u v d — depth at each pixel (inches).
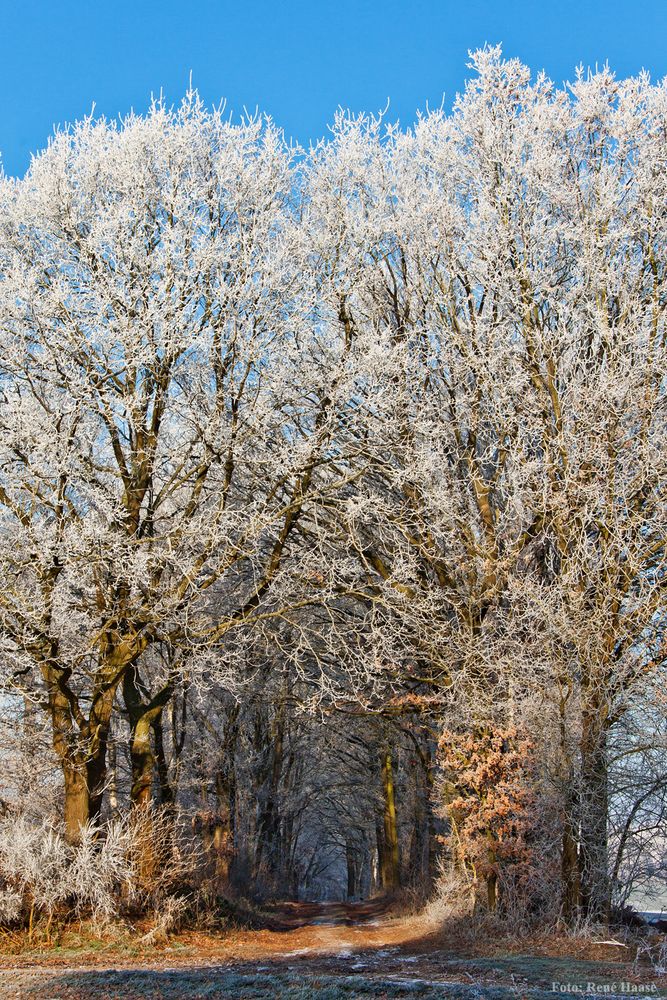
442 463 689.6
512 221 703.1
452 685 658.2
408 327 717.3
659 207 674.2
